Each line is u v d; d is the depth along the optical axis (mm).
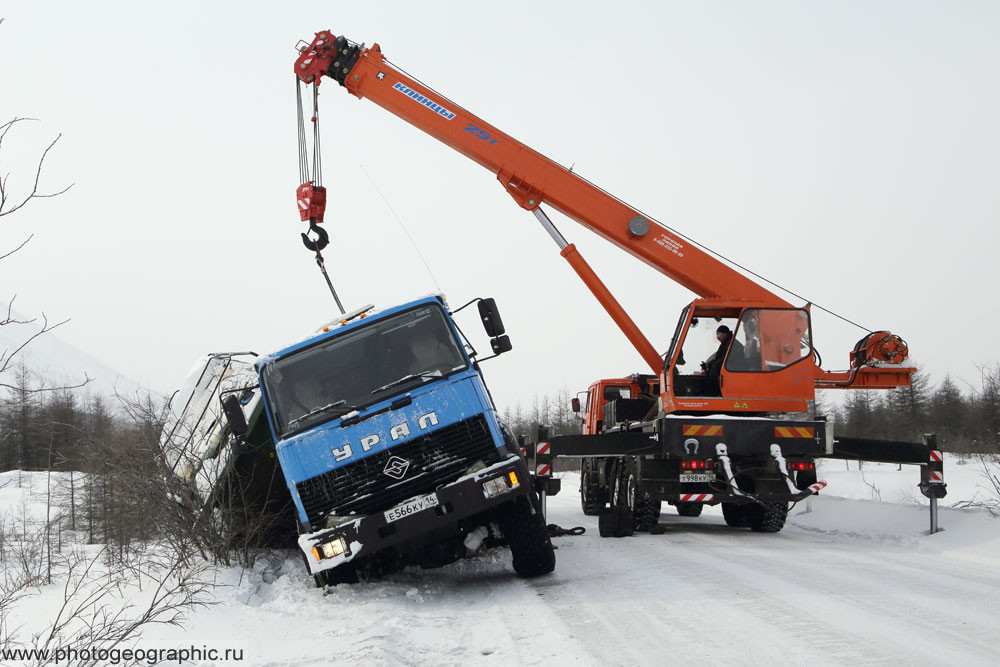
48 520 10398
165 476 8688
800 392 11461
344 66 12766
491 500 7074
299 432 7438
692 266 12383
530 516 7895
